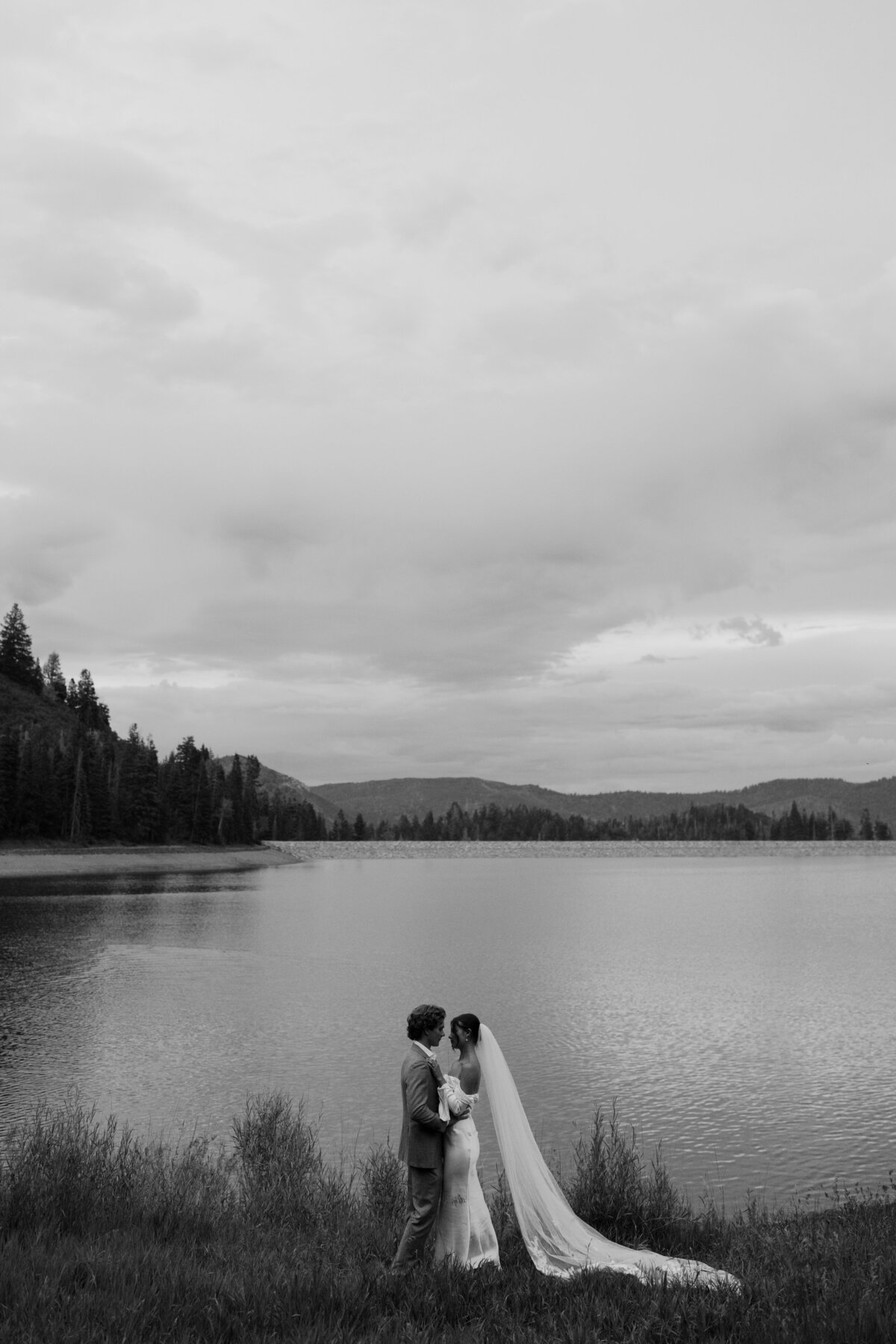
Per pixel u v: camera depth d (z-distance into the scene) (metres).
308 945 64.19
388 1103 24.77
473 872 188.62
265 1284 7.94
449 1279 8.19
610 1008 40.91
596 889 135.25
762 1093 26.38
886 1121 23.59
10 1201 10.59
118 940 61.84
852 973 52.50
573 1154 20.48
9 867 139.88
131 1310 7.15
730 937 71.94
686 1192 18.48
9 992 41.91
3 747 157.88
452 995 43.91
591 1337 6.96
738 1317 7.34
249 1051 31.11
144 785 190.38
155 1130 21.91
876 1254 9.61
